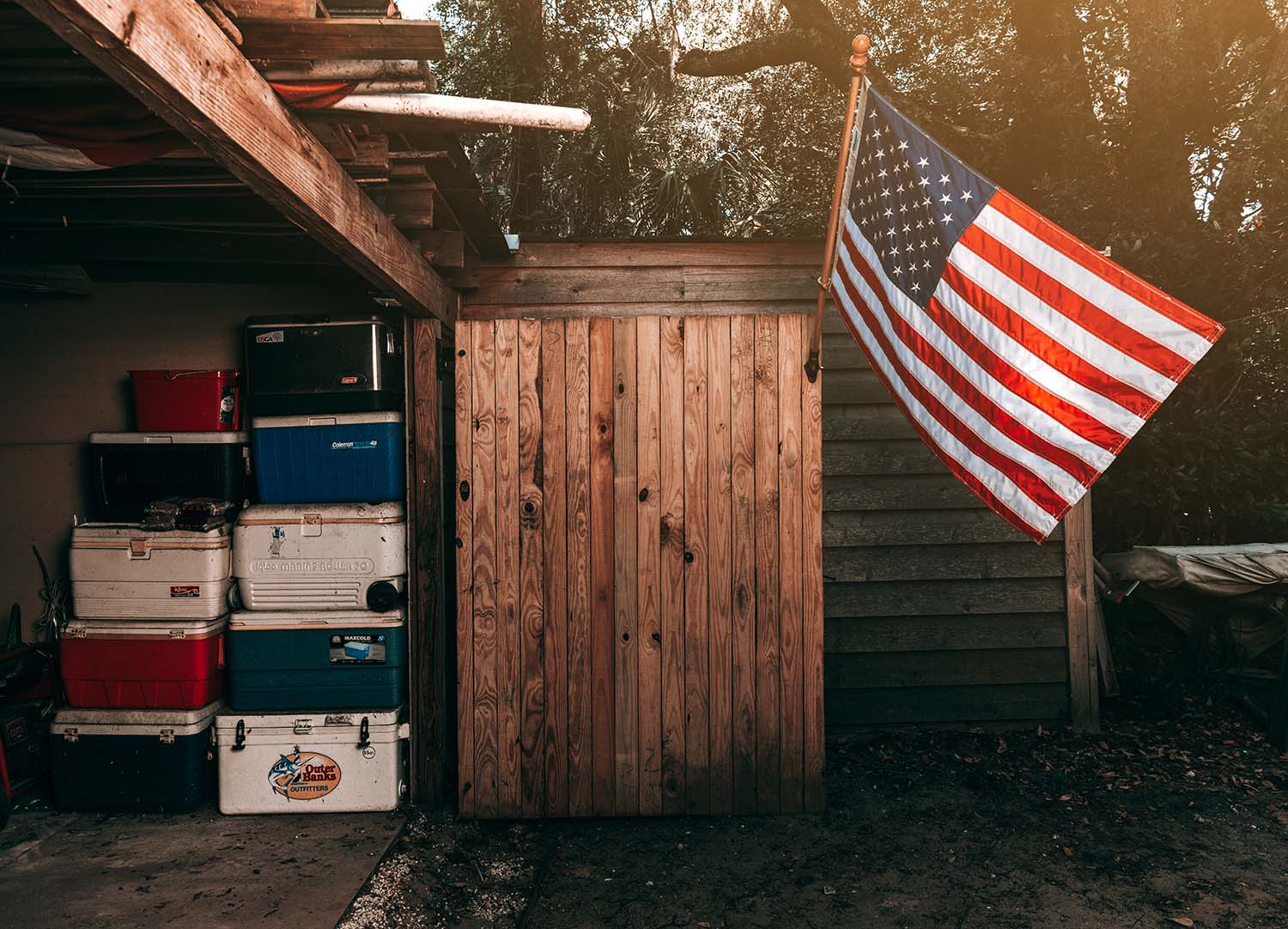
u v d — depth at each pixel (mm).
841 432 5281
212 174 3244
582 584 4043
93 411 4785
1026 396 3152
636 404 4027
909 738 5160
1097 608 5566
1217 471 5996
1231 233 6168
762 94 11383
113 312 4801
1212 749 4934
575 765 4055
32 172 3176
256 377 4324
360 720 4094
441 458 4234
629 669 4043
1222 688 5527
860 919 3262
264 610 4184
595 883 3533
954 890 3461
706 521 4027
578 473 4043
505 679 4055
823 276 3814
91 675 4141
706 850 3807
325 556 4152
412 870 3582
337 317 4289
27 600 4719
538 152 11391
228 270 4844
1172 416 6324
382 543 4145
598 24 11742
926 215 3264
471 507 4059
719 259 5273
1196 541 6332
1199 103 6773
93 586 4164
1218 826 3988
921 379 3408
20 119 2412
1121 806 4215
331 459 4277
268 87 2256
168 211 3775
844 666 5270
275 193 2408
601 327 4039
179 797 4090
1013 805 4238
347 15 2277
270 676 4129
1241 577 5344
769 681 4047
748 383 4012
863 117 3449
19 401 4746
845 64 9445
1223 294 6160
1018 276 3125
